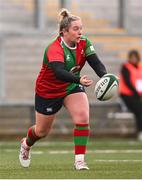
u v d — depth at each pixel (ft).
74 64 65.67
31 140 71.31
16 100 156.66
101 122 156.35
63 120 154.61
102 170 67.26
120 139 151.94
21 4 162.61
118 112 156.66
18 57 159.43
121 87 145.38
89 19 166.09
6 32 159.43
